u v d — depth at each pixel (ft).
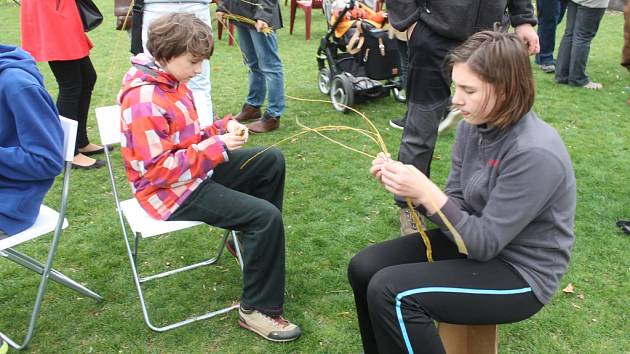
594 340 8.56
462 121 7.13
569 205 6.14
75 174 13.99
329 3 19.01
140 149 7.90
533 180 5.82
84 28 13.47
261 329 8.66
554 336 8.66
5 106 7.70
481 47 5.85
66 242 11.23
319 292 9.70
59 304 9.44
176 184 8.24
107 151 9.15
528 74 5.84
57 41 12.80
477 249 5.99
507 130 6.14
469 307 6.15
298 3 29.37
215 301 9.55
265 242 8.15
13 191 7.93
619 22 31.58
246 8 15.02
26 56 8.11
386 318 6.17
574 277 9.96
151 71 8.05
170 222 8.33
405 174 6.11
